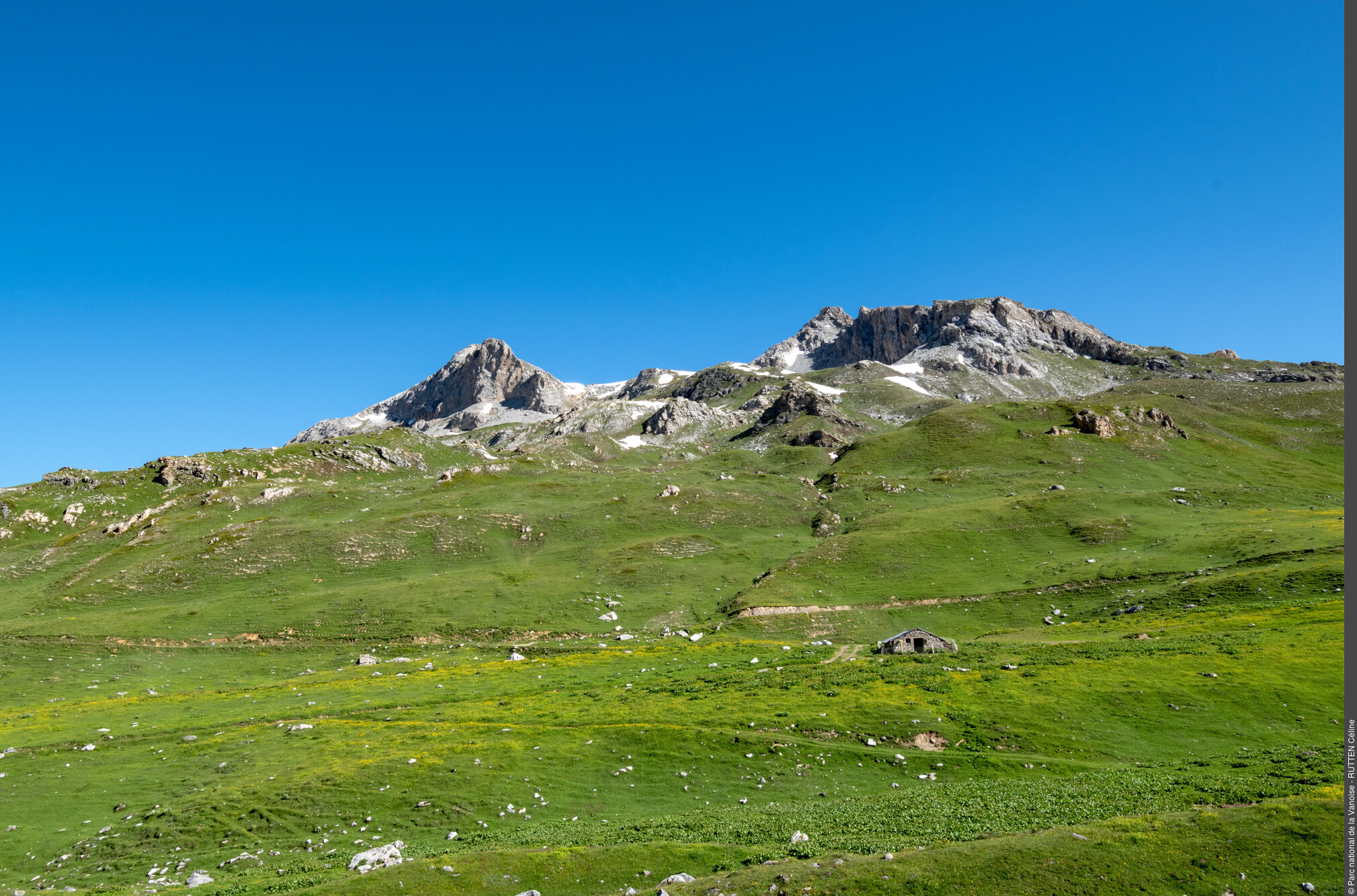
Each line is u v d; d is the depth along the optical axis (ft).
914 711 187.73
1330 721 172.65
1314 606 276.21
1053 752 167.94
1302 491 559.38
